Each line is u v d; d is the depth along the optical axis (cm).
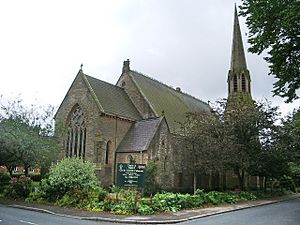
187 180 4069
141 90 4381
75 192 2238
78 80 3994
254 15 1565
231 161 3080
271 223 1708
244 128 3362
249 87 5612
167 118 4297
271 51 1648
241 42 5784
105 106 3822
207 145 2981
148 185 2933
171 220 1745
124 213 1919
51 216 1845
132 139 3781
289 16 1437
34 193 2505
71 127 3975
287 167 4056
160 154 3622
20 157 3014
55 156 3447
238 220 1816
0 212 1936
